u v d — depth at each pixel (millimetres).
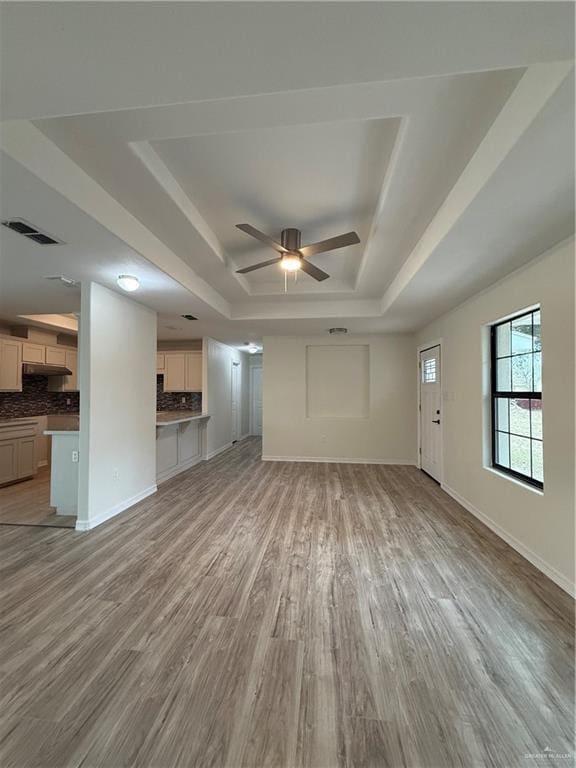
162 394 7898
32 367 6086
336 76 1195
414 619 2135
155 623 2090
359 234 3266
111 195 2406
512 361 3432
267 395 6930
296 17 980
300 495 4684
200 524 3662
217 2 933
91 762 1312
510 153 1625
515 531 3084
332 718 1491
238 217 2971
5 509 4152
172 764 1309
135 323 4391
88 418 3562
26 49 1083
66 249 2725
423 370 6035
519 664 1784
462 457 4273
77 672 1719
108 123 1759
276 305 5289
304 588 2469
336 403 6875
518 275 3076
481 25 1007
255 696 1595
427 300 4148
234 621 2111
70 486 3949
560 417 2529
